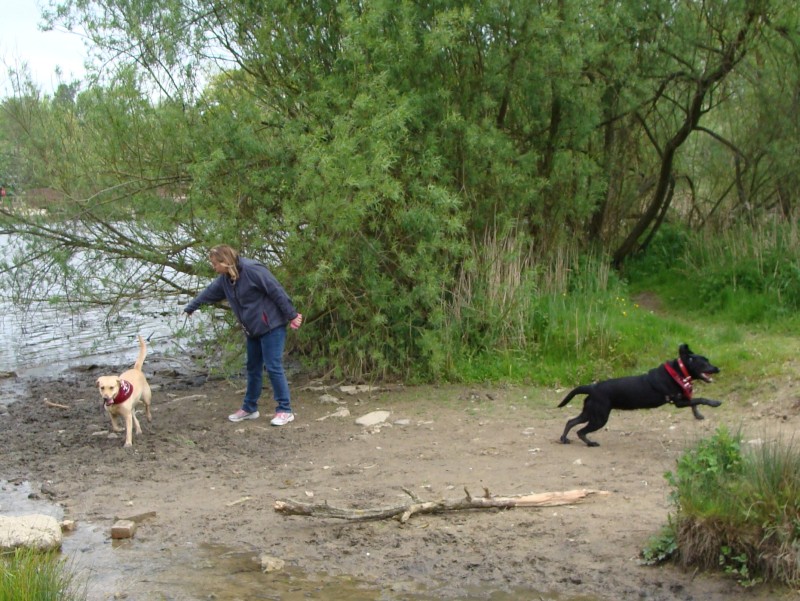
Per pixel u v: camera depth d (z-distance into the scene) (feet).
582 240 44.42
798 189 44.11
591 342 33.68
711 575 15.69
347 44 32.58
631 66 41.60
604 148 44.55
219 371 36.27
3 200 33.40
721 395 28.43
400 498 20.95
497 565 16.97
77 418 31.37
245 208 33.04
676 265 45.24
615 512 19.07
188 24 34.47
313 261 31.14
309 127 33.17
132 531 19.54
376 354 33.04
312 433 27.84
